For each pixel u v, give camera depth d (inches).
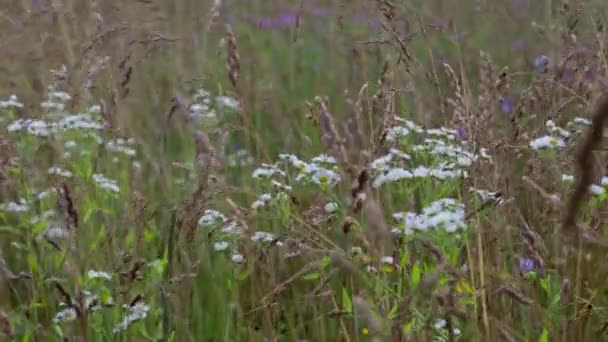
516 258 181.8
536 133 206.7
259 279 199.2
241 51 325.4
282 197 178.7
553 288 168.4
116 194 204.1
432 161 194.2
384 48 255.9
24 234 215.5
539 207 192.4
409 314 145.6
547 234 186.9
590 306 165.8
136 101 283.4
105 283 178.5
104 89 249.6
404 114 218.2
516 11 328.5
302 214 185.6
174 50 289.3
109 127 228.5
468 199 177.5
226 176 210.1
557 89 219.0
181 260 187.5
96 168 216.2
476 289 163.6
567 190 177.2
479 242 160.6
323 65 337.7
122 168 236.4
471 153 180.2
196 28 284.8
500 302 174.9
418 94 224.4
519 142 204.5
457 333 153.5
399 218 164.4
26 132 213.5
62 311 169.9
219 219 183.9
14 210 194.2
